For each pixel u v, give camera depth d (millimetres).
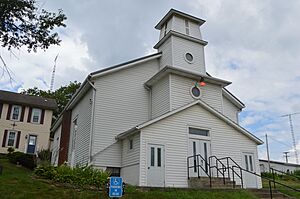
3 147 31969
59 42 13836
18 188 9602
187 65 19875
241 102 22141
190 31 21250
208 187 13820
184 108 15891
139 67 19422
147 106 18750
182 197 10797
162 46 20922
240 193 12578
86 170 11711
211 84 19547
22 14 12719
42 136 34062
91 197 9695
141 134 14531
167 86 17734
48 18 13406
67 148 21406
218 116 16938
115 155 16516
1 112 33062
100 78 17688
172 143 15133
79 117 19953
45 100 36844
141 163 14086
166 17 21422
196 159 15539
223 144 16656
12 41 12828
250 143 17672
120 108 17719
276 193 13750
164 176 14406
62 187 10453
